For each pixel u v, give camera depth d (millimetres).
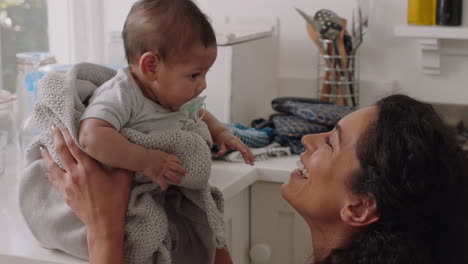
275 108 1907
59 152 1132
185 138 1131
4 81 2029
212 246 1254
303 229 1751
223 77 1800
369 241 1013
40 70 1701
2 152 1561
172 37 1091
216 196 1253
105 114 1065
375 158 1021
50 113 1133
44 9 2170
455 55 2014
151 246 1132
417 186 977
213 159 1727
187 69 1115
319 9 2107
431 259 994
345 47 1999
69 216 1155
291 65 2180
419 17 1957
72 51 2186
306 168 1185
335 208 1119
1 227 1285
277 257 1798
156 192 1182
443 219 1001
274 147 1803
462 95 2039
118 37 1914
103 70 1214
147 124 1129
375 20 2070
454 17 1917
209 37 1131
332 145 1136
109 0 2240
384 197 1000
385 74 2100
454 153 1016
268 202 1755
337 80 2025
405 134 999
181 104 1158
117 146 1059
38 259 1163
